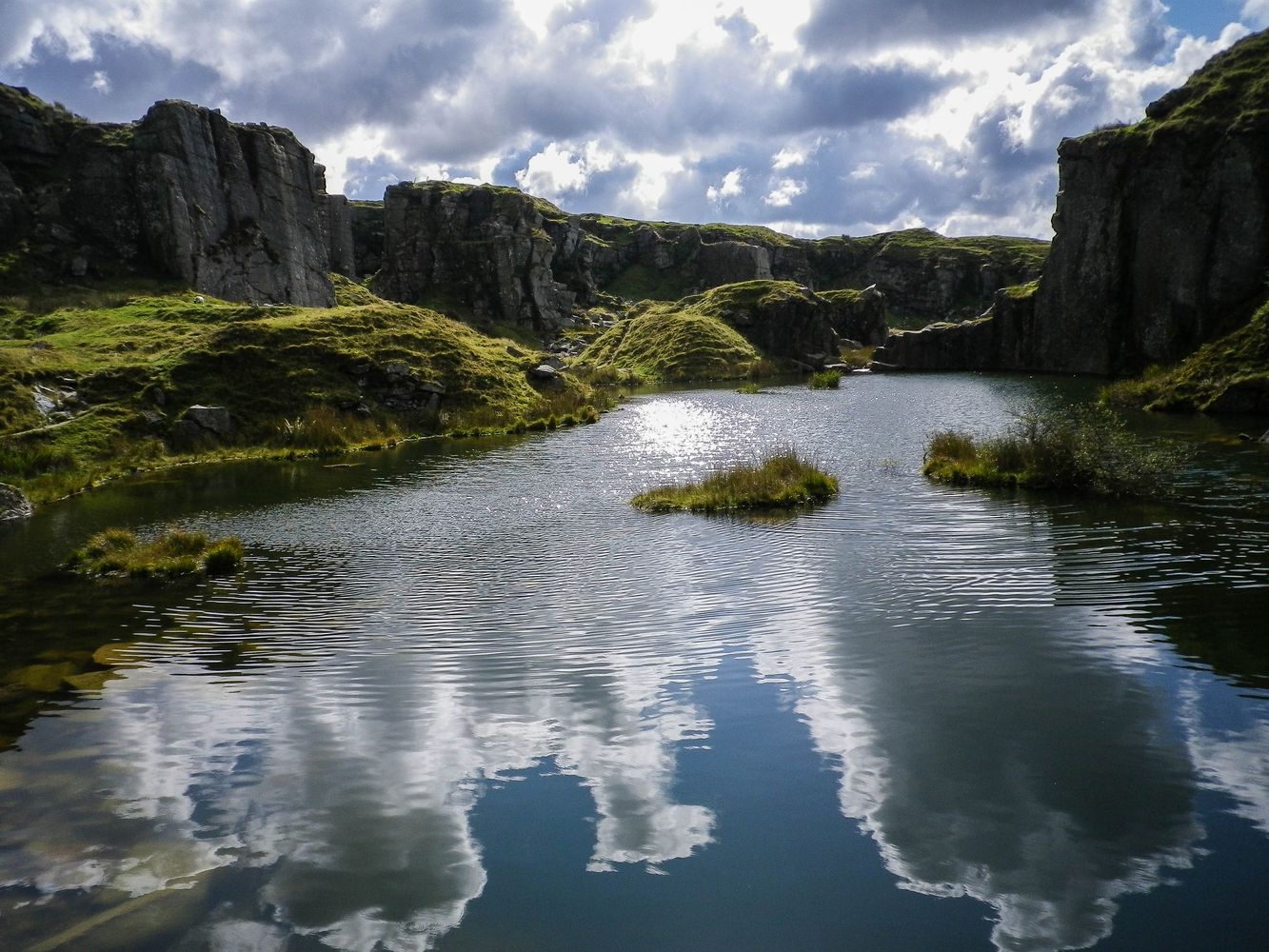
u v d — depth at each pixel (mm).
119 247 84188
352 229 156375
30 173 85750
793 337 117000
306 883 7867
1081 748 9992
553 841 8500
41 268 78500
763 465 30031
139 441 43188
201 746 10695
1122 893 7500
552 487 31672
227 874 8039
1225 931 6980
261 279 91250
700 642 13922
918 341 104500
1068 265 87500
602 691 12055
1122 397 54719
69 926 7246
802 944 6969
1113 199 81062
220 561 20375
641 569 18906
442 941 7043
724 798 9242
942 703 11305
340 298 108000
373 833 8695
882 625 14352
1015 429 40281
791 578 17609
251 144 94562
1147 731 10320
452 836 8625
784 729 10727
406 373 55375
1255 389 45719
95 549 21891
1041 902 7418
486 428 52844
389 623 15602
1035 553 18688
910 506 24906
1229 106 71938
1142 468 25641
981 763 9766
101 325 61406
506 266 131250
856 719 10922
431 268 134375
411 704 11812
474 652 13805
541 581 18281
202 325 61656
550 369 67812
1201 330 71500
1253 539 19281
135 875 8023
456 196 138250
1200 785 9133
